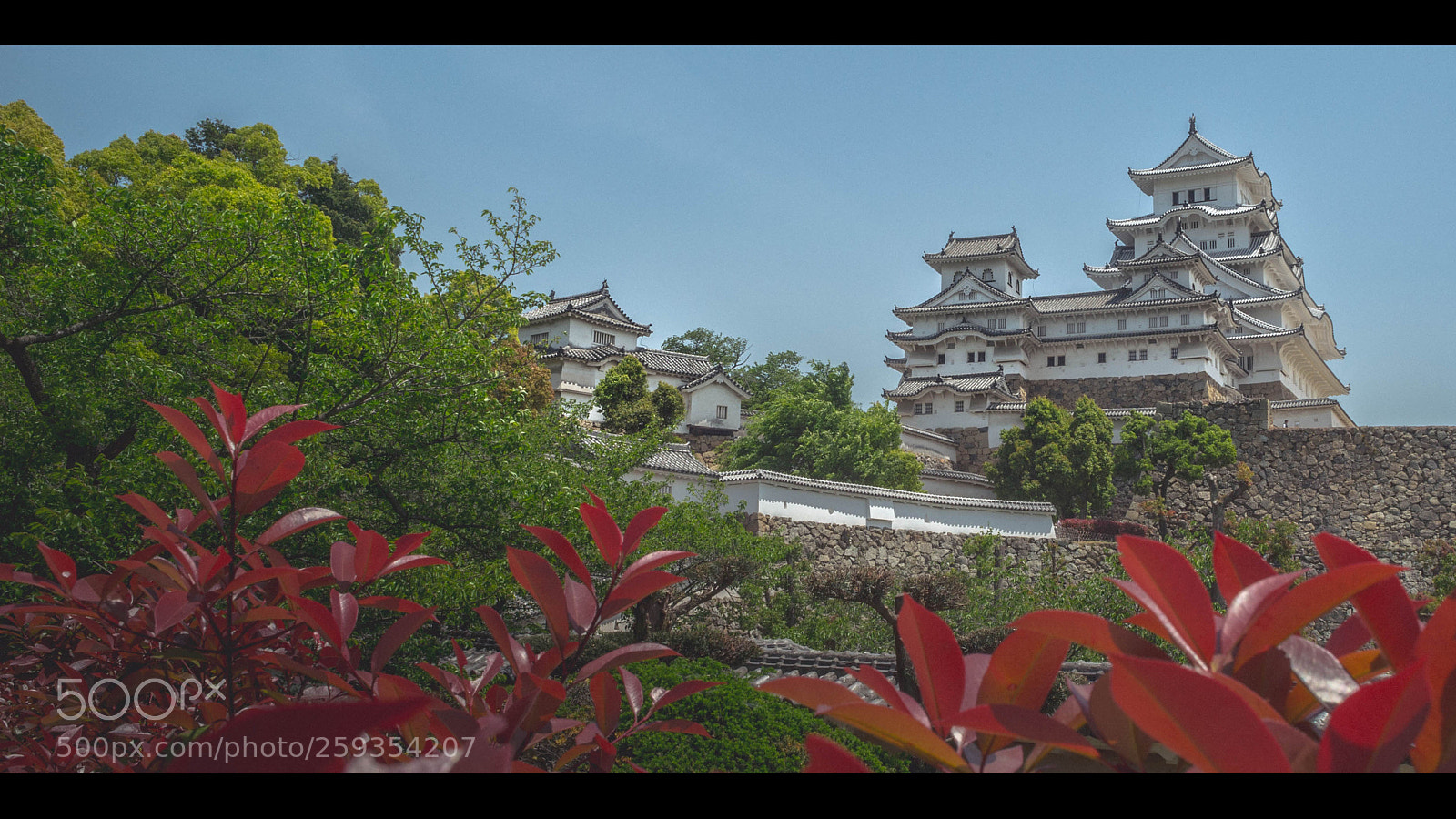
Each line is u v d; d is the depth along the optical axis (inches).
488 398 315.3
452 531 312.7
